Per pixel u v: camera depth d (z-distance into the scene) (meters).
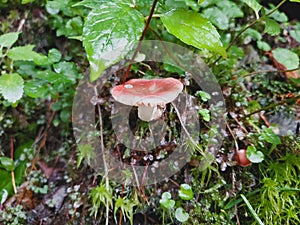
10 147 0.29
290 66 0.27
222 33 0.28
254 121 0.24
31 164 0.27
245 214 0.22
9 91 0.22
